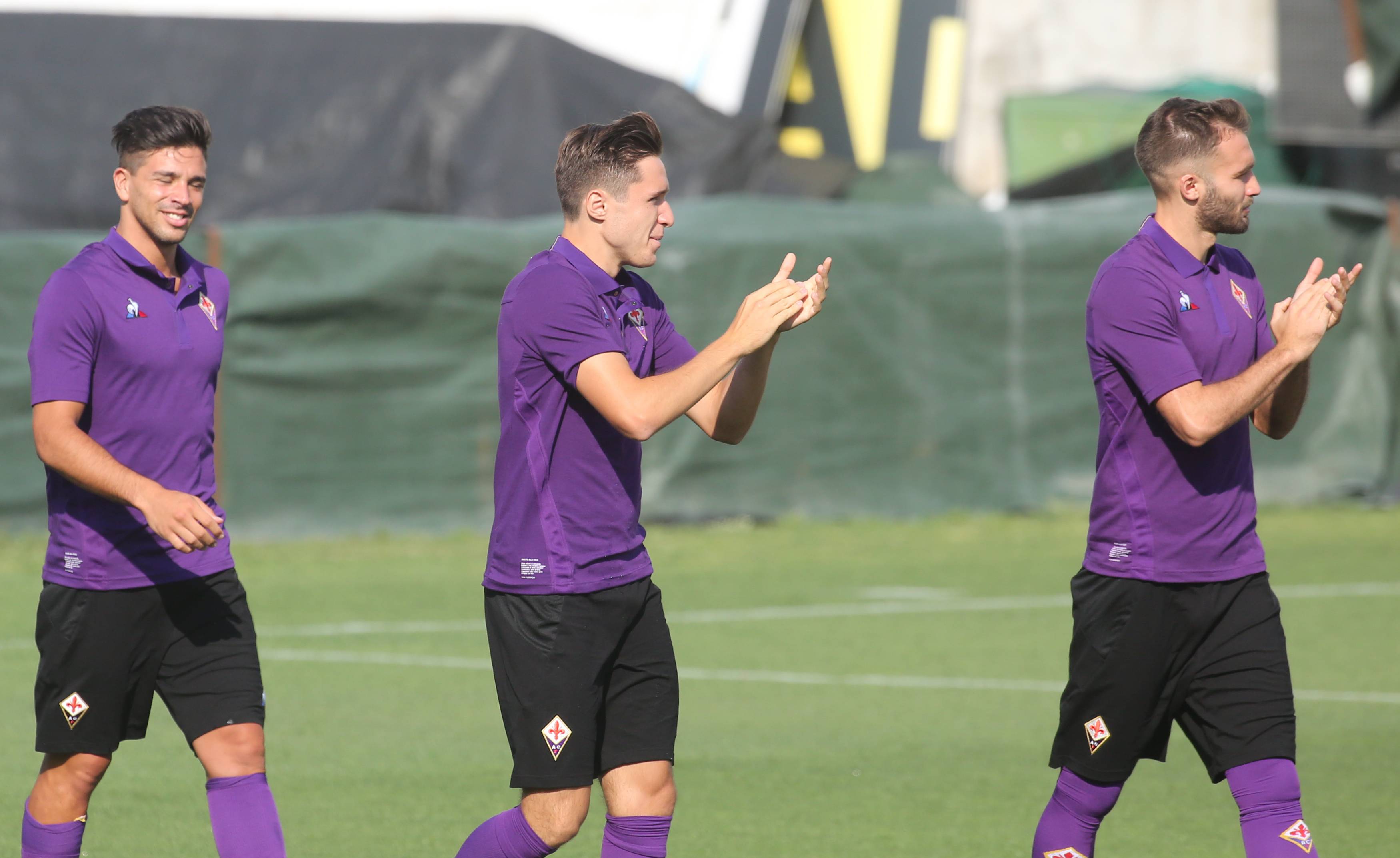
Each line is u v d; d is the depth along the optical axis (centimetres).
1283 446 6153
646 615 1653
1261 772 1681
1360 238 6162
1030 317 5909
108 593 1723
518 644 1614
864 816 2375
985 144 9038
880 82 8862
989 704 3166
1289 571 4847
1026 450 5919
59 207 6456
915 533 5547
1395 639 3844
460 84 6919
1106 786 1752
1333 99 7725
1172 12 9400
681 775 2623
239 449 5281
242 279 5272
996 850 2200
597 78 7062
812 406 5759
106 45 6975
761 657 3638
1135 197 6238
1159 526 1694
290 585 4566
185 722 1742
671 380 1552
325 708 3109
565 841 1633
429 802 2444
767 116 7962
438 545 5266
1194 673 1717
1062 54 9331
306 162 6700
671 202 6769
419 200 6631
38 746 1766
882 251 5784
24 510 5188
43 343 1684
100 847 2188
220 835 1705
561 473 1606
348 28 7106
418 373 5434
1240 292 1750
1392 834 2261
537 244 5512
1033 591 4541
